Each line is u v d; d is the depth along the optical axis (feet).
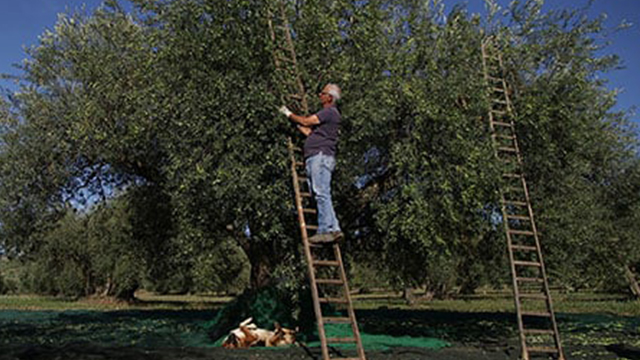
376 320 50.57
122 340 34.63
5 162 39.17
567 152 32.01
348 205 35.50
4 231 42.60
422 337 36.14
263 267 39.37
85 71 37.70
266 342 30.32
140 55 31.24
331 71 26.50
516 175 28.68
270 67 24.67
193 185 24.68
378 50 28.12
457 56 29.43
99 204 50.08
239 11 24.64
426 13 33.06
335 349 28.63
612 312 62.08
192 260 29.27
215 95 24.38
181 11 25.79
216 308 80.74
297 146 24.48
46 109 39.60
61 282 95.55
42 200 41.83
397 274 41.14
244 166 23.80
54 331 40.52
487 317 56.39
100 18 41.22
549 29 32.45
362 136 26.96
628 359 26.45
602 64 32.81
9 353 26.99
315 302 20.33
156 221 50.21
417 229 26.45
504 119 30.66
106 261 87.51
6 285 158.61
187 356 26.27
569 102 30.68
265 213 24.43
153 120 29.68
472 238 36.78
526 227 34.04
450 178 26.89
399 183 28.37
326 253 32.14
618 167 45.96
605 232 47.83
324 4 28.50
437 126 27.20
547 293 26.66
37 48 41.37
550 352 27.73
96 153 38.60
